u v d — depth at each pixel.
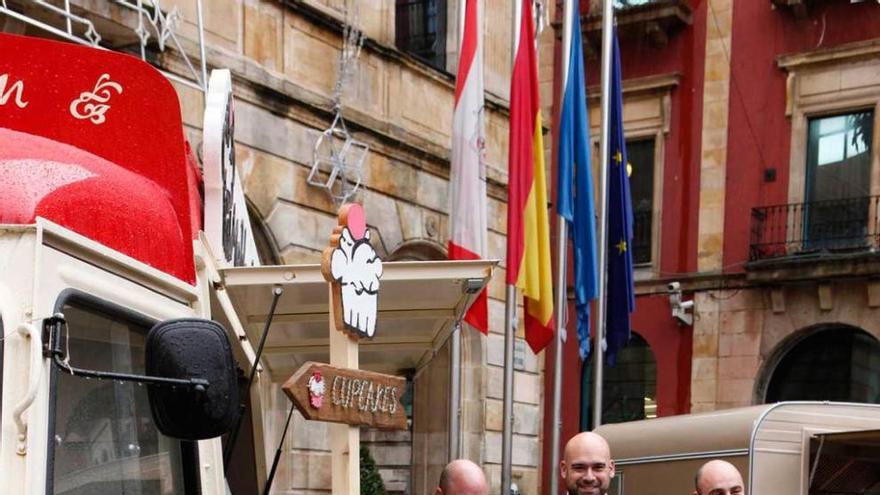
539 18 15.05
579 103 13.66
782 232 23.00
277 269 4.93
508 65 16.92
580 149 13.65
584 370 24.48
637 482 9.39
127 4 9.97
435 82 15.26
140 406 3.08
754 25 23.70
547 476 24.12
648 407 24.11
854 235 22.39
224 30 11.98
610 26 14.74
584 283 13.52
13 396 2.54
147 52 10.85
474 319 11.61
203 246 4.24
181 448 3.27
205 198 4.83
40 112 3.49
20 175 2.84
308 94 13.09
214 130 4.86
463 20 12.45
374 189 14.12
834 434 8.12
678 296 23.48
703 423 8.84
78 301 2.81
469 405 15.61
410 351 6.86
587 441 5.18
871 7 22.47
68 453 2.75
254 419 5.12
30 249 2.65
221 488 3.53
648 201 24.55
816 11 23.02
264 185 12.40
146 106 3.54
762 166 23.38
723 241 23.58
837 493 8.73
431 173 15.13
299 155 12.91
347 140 13.45
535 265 12.39
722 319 23.38
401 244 14.52
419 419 13.63
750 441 8.26
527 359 16.89
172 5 11.20
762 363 22.91
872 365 22.19
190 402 2.57
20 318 2.60
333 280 4.17
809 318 22.52
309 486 12.31
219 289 4.39
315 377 3.95
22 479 2.49
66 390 2.76
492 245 16.28
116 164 3.49
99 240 2.96
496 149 16.52
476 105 12.27
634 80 24.69
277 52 12.72
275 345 6.22
